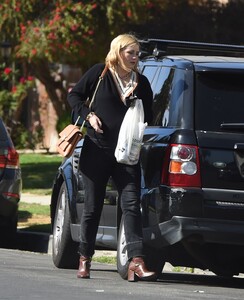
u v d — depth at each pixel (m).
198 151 19.36
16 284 18.56
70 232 23.06
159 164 19.67
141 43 22.17
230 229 19.20
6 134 30.02
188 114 19.64
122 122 19.59
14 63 65.00
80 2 56.12
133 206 19.61
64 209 23.47
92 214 20.09
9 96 66.00
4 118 67.62
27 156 62.69
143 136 20.53
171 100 20.08
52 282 19.11
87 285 18.86
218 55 22.86
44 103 70.56
